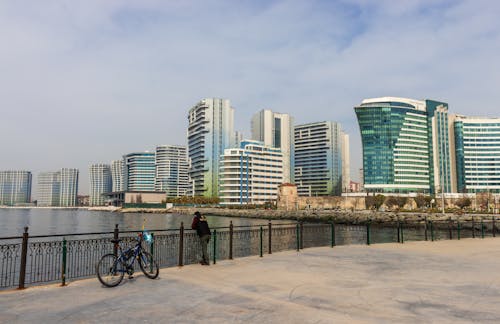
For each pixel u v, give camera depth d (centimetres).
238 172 19400
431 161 19638
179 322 723
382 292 979
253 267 1391
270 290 1003
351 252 1850
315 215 12256
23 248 1057
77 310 812
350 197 15550
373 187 18688
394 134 18825
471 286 1055
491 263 1488
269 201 18738
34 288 1036
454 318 750
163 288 1032
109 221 13525
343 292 978
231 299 905
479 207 13488
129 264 1146
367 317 754
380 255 1731
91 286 1060
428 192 19312
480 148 19775
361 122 19150
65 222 12925
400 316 763
